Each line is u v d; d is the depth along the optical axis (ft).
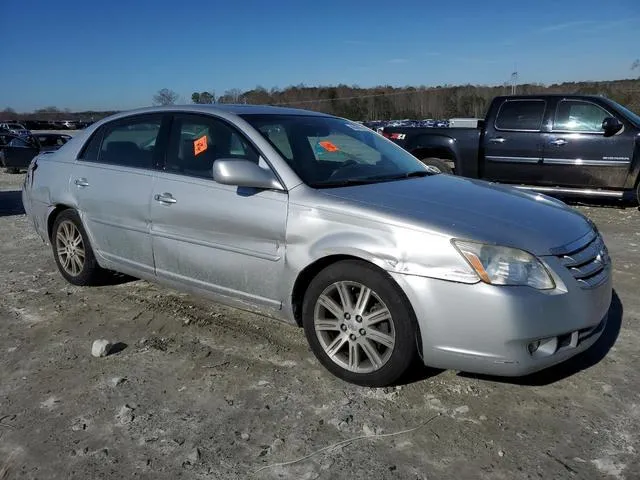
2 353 12.93
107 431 9.84
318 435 9.61
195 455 9.09
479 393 10.76
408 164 14.73
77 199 16.06
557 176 30.19
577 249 10.50
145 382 11.48
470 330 9.74
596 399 10.56
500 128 31.30
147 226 14.14
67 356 12.70
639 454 8.96
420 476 8.57
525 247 9.92
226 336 13.56
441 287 9.85
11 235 25.98
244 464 8.92
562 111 29.84
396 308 10.32
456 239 9.89
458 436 9.50
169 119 14.47
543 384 11.09
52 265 20.02
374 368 10.78
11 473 8.83
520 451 9.09
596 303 10.42
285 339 13.33
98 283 17.06
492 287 9.59
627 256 20.33
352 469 8.74
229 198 12.40
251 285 12.30
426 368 11.71
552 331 9.75
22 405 10.71
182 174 13.57
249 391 11.03
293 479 8.56
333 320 11.32
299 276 11.49
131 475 8.73
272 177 11.98
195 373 11.80
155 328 14.12
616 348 12.67
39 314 15.21
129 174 14.69
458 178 14.29
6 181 56.39
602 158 28.86
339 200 11.17
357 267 10.71
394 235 10.30
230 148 13.01
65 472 8.82
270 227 11.71
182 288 13.87
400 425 9.82
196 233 13.04
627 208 30.66
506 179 31.71
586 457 8.92
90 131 16.63
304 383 11.29
